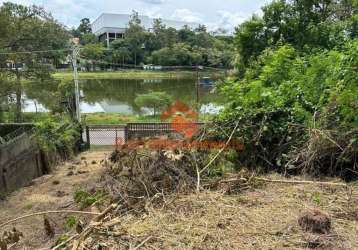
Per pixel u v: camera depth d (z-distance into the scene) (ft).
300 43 46.50
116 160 12.82
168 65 181.78
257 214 8.67
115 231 7.47
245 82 20.20
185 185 10.36
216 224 8.13
